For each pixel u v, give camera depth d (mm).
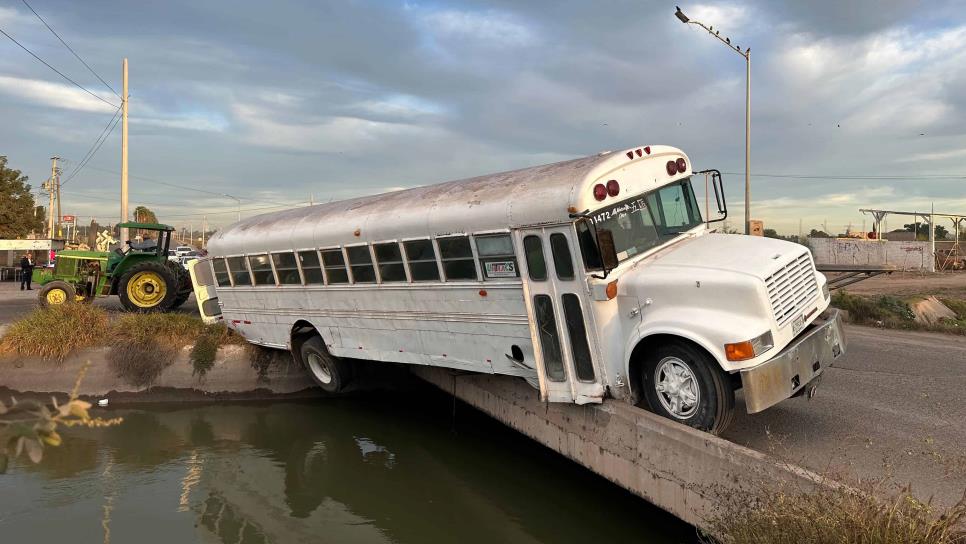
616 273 5551
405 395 10812
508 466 7520
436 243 6871
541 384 5992
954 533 3168
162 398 10641
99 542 5625
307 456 8078
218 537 5805
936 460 4742
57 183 52375
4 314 16047
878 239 32531
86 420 1697
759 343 4676
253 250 9680
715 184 6758
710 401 4855
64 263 16281
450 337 6996
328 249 8344
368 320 8016
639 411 5219
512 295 6215
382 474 7434
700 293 4980
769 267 5000
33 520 6082
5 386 10500
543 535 5719
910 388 7102
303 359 9625
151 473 7496
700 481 4551
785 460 4141
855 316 13969
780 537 3406
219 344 10875
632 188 5961
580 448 5918
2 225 40500
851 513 3277
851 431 5523
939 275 29500
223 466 7750
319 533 5926
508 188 6273
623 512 6020
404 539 5801
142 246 15750
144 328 10930
